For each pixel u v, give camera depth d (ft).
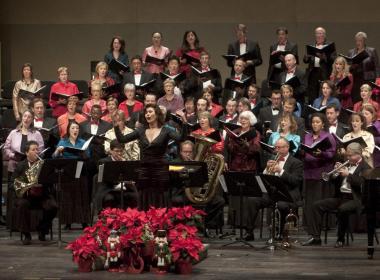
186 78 39.99
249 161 31.76
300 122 33.88
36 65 51.78
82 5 51.78
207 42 51.16
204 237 31.17
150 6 51.55
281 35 41.91
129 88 37.45
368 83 37.81
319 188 30.99
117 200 30.32
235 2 50.88
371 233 26.20
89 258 23.76
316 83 40.70
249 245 28.63
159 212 23.91
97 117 34.83
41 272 23.72
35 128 34.06
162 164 28.37
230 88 38.37
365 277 22.82
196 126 32.30
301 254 27.14
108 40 51.75
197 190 30.35
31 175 29.84
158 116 28.68
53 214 30.32
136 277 22.79
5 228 34.53
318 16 50.34
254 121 34.71
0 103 42.52
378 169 25.96
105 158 31.45
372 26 49.93
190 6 51.26
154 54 42.75
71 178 28.73
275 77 40.01
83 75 51.70
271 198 27.63
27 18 51.78
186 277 22.81
